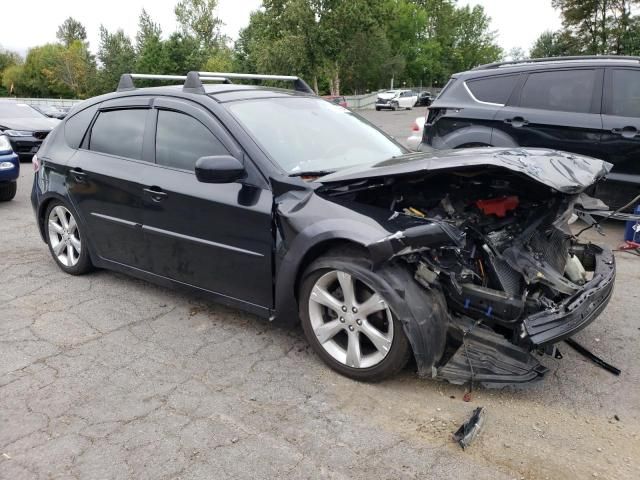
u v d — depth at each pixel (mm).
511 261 3000
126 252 4227
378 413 2838
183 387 3080
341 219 3002
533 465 2455
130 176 3996
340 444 2592
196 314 4055
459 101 6922
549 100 6332
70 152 4594
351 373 3109
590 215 3896
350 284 2986
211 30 66750
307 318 3254
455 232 2762
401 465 2449
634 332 3799
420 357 2803
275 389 3059
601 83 6062
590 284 3072
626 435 2680
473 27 77812
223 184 3510
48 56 69062
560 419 2807
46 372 3246
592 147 6031
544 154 3318
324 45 47375
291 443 2600
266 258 3324
